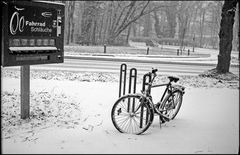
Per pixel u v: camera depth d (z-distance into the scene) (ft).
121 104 21.20
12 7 19.88
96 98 29.40
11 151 16.26
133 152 15.85
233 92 34.53
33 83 35.65
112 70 55.47
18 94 29.50
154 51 130.21
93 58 77.66
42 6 21.86
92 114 24.16
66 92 31.58
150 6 186.39
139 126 19.95
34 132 19.90
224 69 47.29
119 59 79.10
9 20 19.77
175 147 16.57
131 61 76.79
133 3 146.92
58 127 20.99
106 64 65.98
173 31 254.88
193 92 33.91
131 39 247.29
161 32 254.68
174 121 21.99
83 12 156.46
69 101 27.96
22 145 17.34
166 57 101.91
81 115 23.89
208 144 17.03
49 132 19.88
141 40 242.58
